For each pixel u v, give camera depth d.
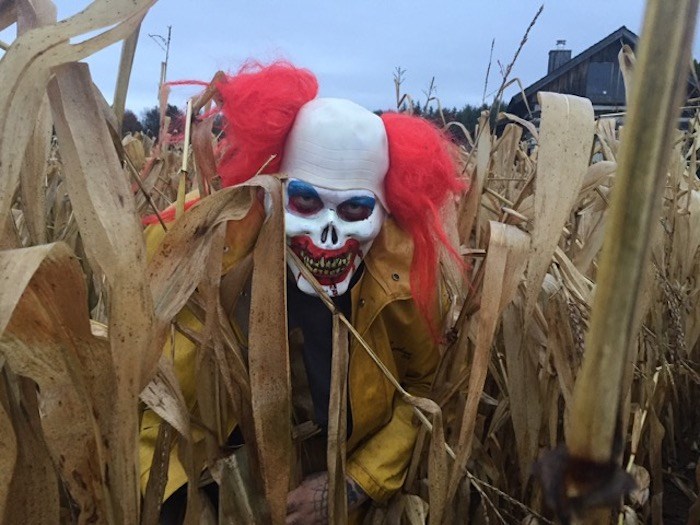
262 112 1.15
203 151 1.14
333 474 0.99
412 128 1.22
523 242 1.00
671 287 1.77
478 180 1.39
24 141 0.68
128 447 0.74
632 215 0.31
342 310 1.26
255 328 0.87
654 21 0.28
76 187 0.69
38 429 0.83
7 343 0.68
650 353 1.61
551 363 1.37
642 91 0.29
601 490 0.36
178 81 1.29
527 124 1.53
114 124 0.90
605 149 1.95
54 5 0.78
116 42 0.70
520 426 1.29
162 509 1.18
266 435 0.89
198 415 1.16
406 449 1.28
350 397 1.23
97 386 0.74
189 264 0.81
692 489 1.95
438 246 1.26
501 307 1.01
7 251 0.64
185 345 1.16
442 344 1.28
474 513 1.46
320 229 1.13
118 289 0.70
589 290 1.37
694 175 2.29
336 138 1.12
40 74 0.67
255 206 1.15
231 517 1.01
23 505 0.83
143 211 1.52
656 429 1.54
